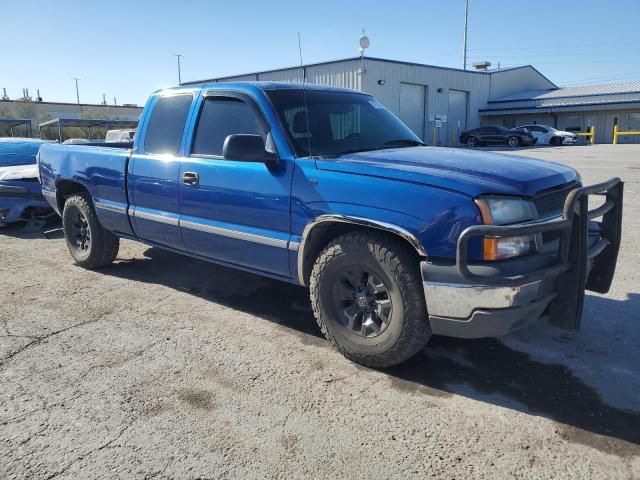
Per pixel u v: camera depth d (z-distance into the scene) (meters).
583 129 37.59
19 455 2.59
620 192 3.58
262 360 3.58
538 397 3.09
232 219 3.99
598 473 2.43
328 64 31.58
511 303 2.77
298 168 3.56
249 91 4.01
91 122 30.62
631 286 4.93
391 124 4.52
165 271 5.71
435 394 3.13
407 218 3.02
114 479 2.42
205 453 2.60
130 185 4.84
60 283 5.34
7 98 66.06
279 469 2.48
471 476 2.42
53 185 5.86
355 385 3.24
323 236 3.60
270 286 5.16
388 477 2.42
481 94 40.53
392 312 3.19
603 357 3.57
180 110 4.52
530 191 3.04
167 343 3.86
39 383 3.28
